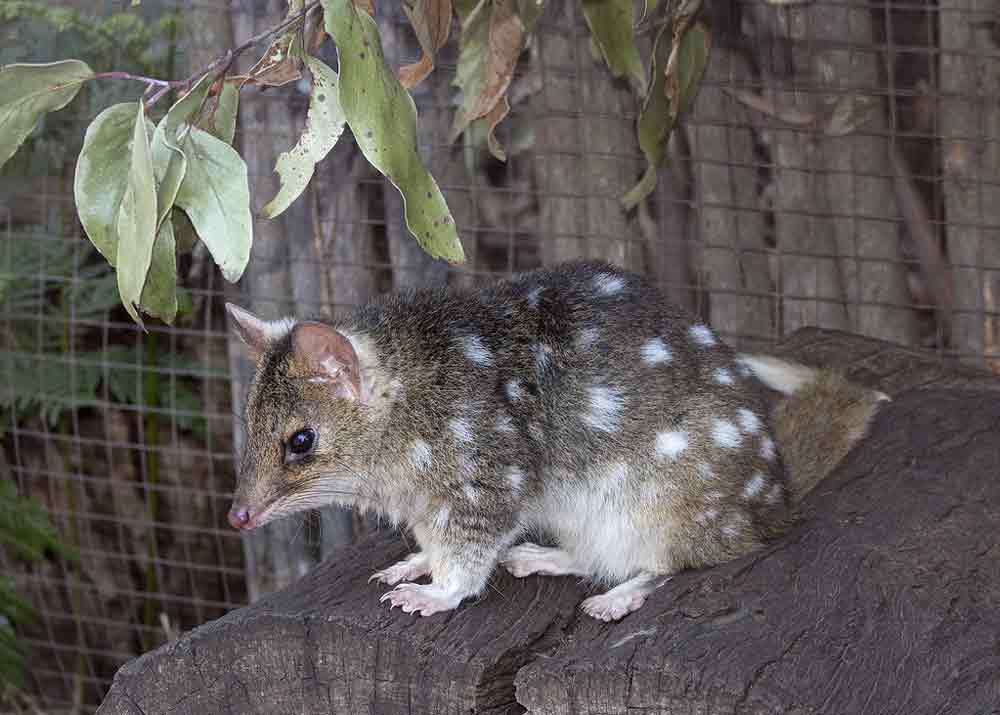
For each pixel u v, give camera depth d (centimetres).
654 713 405
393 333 506
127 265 408
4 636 903
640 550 503
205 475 945
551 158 861
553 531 523
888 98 878
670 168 885
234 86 471
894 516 506
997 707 387
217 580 955
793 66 845
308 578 505
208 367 885
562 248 870
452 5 552
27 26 839
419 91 842
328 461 504
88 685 940
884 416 603
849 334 743
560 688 414
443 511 496
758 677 398
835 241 876
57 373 891
